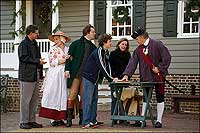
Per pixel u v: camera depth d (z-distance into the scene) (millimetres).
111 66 10328
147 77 9703
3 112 16953
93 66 9758
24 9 19844
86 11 18281
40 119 12414
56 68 10227
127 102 10180
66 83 10172
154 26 16219
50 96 10094
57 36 10375
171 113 13891
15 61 19000
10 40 19516
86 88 9734
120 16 17172
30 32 10062
